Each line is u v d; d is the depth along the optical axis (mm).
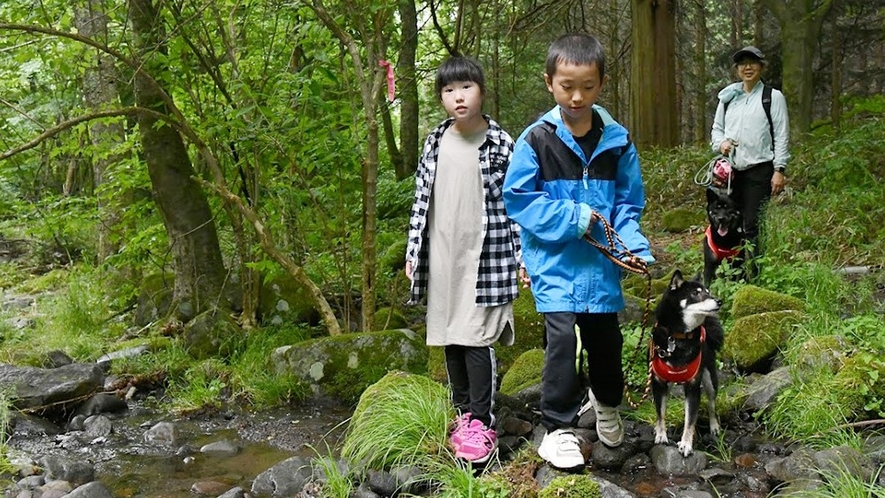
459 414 3506
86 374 4973
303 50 5965
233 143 5777
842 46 17453
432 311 3439
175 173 6305
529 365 4371
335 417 4598
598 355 3195
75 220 7195
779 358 4266
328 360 4930
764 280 5355
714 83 22375
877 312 4820
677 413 3729
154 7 5863
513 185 3004
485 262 3316
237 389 5066
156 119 6137
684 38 18984
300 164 5527
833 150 8852
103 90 7805
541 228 2922
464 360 3477
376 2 4859
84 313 7059
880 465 3070
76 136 6477
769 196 5602
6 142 7457
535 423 3789
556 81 2922
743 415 3814
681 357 3217
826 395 3580
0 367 4977
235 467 3842
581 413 3709
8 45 5914
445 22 9617
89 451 4141
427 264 3508
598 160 3043
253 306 6199
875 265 6117
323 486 3277
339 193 5695
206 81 6148
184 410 4766
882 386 3574
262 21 5914
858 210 7020
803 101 12961
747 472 3209
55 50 5906
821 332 4262
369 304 5324
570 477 2984
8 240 12852
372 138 5027
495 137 3369
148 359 5613
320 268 5965
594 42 2902
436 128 3490
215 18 5711
